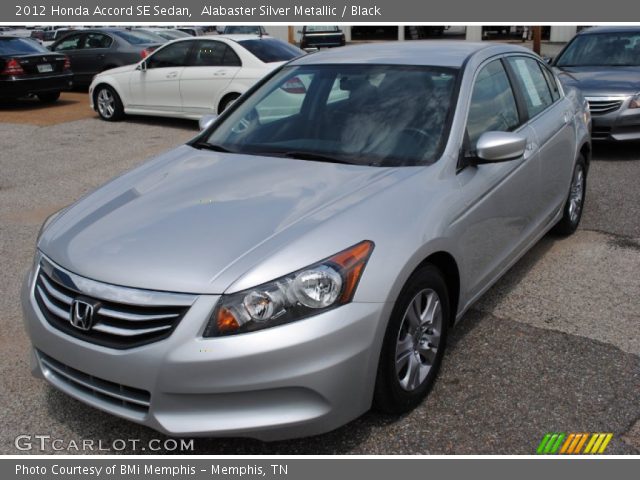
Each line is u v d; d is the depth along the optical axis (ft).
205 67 35.24
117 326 8.70
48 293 9.59
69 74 45.01
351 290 8.74
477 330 12.97
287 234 9.07
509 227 13.11
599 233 18.43
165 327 8.44
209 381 8.29
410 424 10.04
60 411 10.57
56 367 9.45
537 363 11.71
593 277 15.47
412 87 12.65
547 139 14.94
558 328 13.01
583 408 10.39
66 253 9.53
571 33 98.73
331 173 11.05
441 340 10.78
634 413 10.26
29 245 18.12
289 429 8.53
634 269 15.89
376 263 9.02
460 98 12.16
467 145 11.80
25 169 27.02
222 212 9.84
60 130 35.99
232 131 13.58
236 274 8.50
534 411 10.33
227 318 8.29
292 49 36.91
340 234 9.08
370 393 9.16
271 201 10.08
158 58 36.88
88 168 27.14
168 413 8.48
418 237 9.62
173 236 9.30
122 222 9.95
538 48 58.59
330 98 13.14
